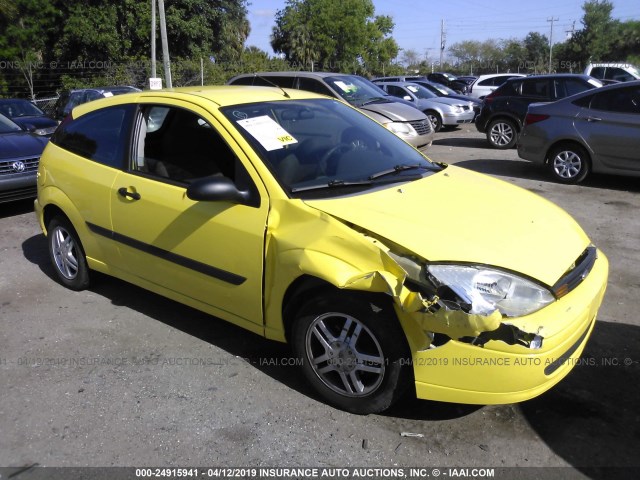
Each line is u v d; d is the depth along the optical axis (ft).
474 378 8.91
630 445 9.42
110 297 15.52
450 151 41.06
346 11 166.81
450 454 9.30
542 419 10.10
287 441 9.65
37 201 16.25
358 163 12.11
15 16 92.27
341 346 9.99
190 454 9.39
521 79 40.65
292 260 9.95
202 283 11.83
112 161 13.70
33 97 91.40
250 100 12.66
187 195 10.65
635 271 16.71
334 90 34.94
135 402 10.78
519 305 8.84
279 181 10.71
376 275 8.98
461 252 9.05
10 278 17.28
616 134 26.17
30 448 9.60
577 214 22.85
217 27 113.39
